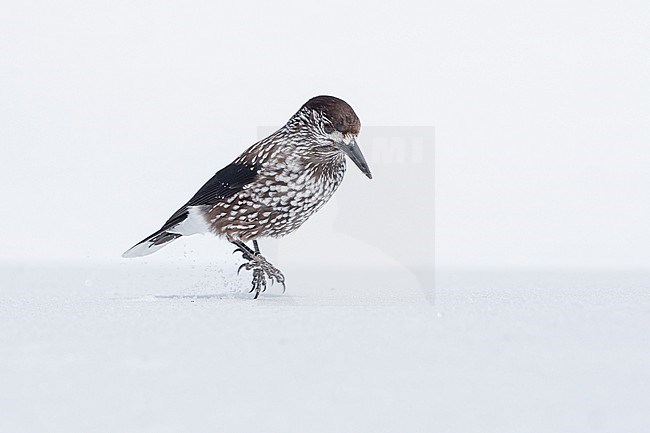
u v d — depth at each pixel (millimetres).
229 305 11273
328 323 8758
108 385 6055
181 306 11078
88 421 5266
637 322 8836
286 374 6371
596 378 6262
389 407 5531
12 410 5496
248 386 6027
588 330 8266
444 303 11281
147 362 6766
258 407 5531
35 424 5219
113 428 5133
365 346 7395
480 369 6539
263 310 10195
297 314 9680
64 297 13781
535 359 6891
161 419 5289
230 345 7418
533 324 8648
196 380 6188
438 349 7285
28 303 11945
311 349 7277
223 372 6426
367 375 6344
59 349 7258
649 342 7641
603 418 5293
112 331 8164
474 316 9359
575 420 5266
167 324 8742
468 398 5734
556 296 12688
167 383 6109
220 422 5227
